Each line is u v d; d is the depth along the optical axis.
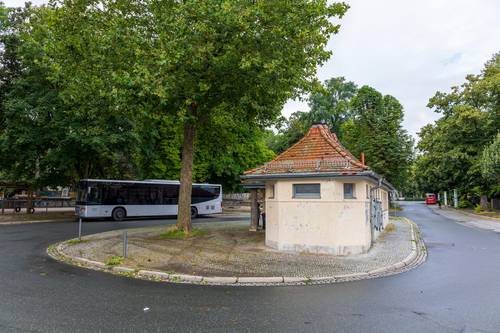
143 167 30.39
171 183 27.53
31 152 22.61
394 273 9.22
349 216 11.48
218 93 14.61
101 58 13.38
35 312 5.73
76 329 5.01
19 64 23.92
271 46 12.18
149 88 11.31
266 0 12.18
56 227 19.64
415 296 6.98
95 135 22.02
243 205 48.38
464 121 36.00
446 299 6.75
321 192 11.50
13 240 14.44
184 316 5.67
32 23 21.08
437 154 39.03
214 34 11.71
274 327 5.21
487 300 6.68
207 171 34.69
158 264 9.65
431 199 70.19
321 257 10.82
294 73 12.62
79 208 24.22
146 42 12.56
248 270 9.09
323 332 5.02
